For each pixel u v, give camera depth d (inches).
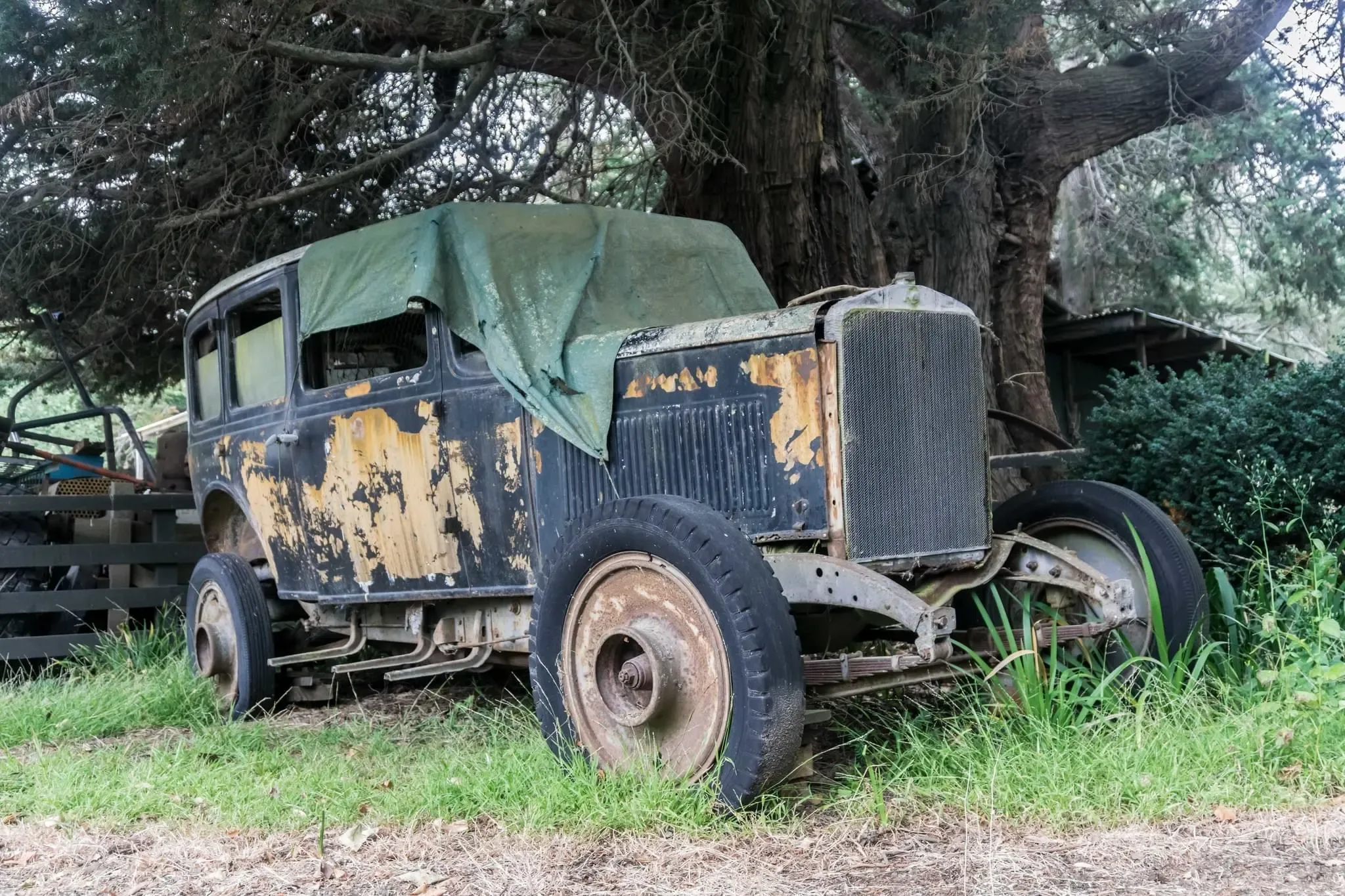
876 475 161.5
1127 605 176.7
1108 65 434.0
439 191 384.5
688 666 149.9
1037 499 200.8
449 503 196.1
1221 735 156.1
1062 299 757.9
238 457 244.7
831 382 159.3
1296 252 665.0
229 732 213.0
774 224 342.6
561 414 177.5
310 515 224.2
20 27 279.6
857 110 504.4
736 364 166.6
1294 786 145.6
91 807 164.9
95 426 887.7
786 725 139.9
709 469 168.7
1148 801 140.9
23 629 294.7
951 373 172.2
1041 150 427.8
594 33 336.5
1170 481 240.1
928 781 152.5
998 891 119.2
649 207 428.8
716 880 126.3
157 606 303.6
